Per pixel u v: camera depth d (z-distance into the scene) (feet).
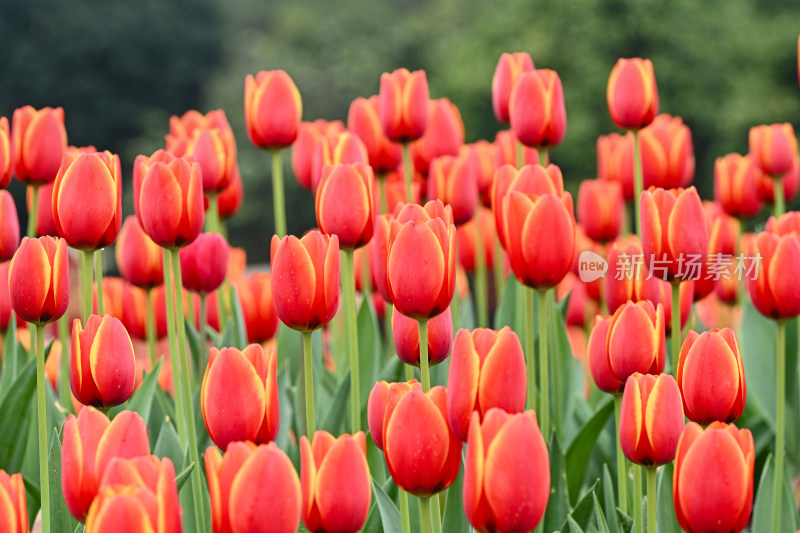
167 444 9.20
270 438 7.37
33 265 7.77
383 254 8.81
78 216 8.74
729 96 93.56
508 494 5.94
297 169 14.43
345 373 11.98
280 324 13.76
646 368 8.36
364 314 12.80
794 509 9.98
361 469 6.44
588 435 10.73
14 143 11.57
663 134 14.08
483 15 109.19
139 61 148.56
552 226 8.46
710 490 6.42
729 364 7.52
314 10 126.21
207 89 148.05
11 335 13.04
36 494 10.25
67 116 146.30
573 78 91.97
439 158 13.52
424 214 7.91
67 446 6.35
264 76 12.46
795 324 13.04
